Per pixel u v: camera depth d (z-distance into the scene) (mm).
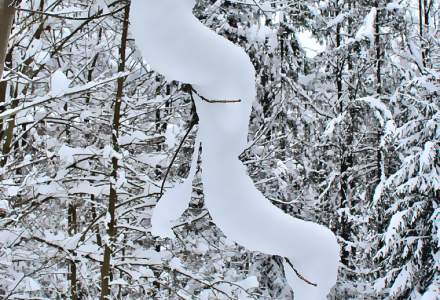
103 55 7992
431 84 10828
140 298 7805
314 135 12812
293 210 10609
